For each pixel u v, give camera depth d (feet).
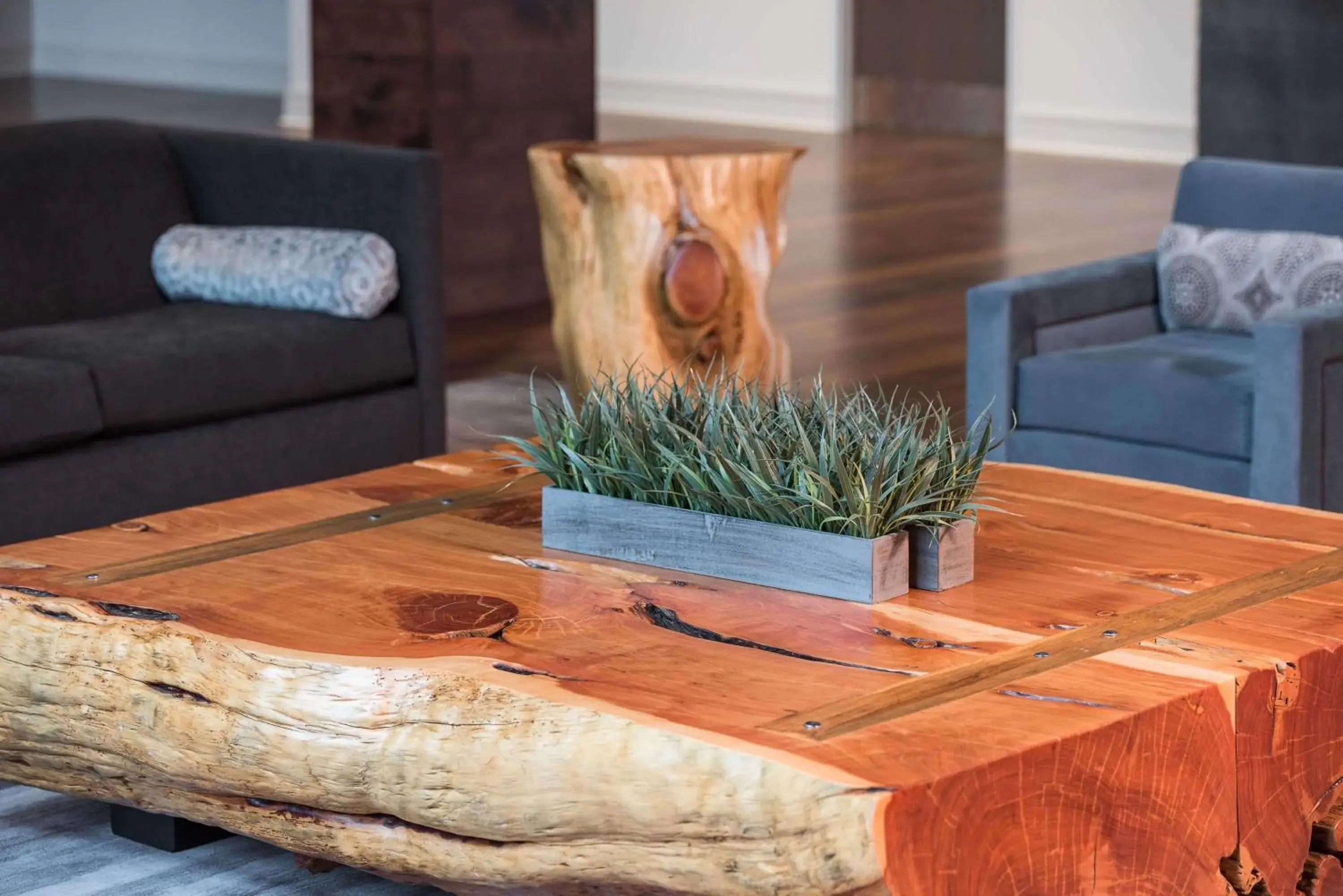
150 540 8.57
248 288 14.02
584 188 14.67
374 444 13.89
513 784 6.40
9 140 14.02
